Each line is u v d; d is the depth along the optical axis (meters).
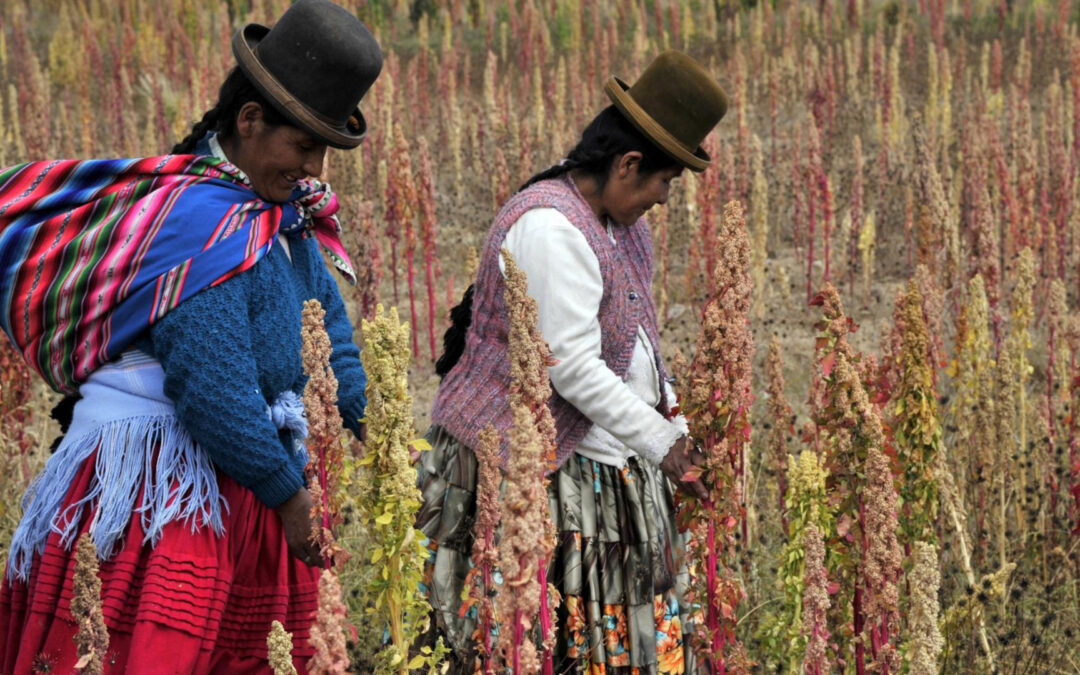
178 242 2.73
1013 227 9.34
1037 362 7.86
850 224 10.07
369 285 8.04
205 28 21.20
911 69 18.66
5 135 14.12
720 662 3.04
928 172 8.70
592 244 3.10
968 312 5.07
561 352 3.04
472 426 3.20
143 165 2.80
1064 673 3.99
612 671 3.22
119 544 2.76
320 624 2.06
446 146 14.74
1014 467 5.12
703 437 2.93
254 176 2.86
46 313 2.78
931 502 3.58
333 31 2.73
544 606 2.71
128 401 2.79
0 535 4.79
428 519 3.28
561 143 12.41
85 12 21.69
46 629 2.76
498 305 3.18
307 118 2.73
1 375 5.18
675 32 21.14
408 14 23.89
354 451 4.97
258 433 2.71
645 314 3.27
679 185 10.70
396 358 2.54
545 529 2.67
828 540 3.17
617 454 3.24
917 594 2.42
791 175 12.73
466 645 3.21
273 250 2.91
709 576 3.01
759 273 9.35
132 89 16.78
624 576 3.23
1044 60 18.81
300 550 2.81
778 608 4.32
